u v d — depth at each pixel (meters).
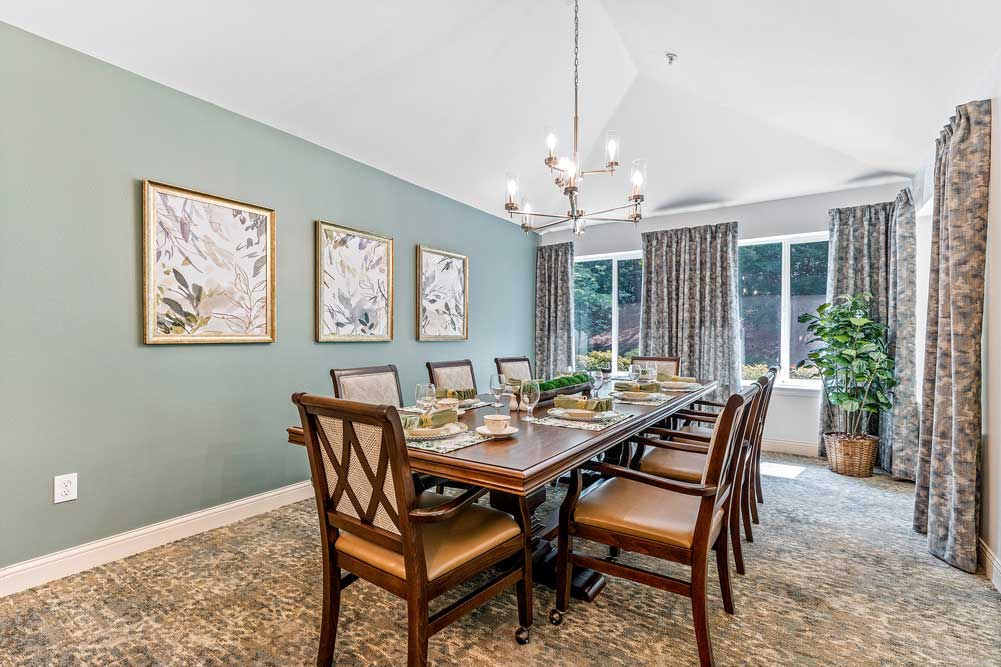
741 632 1.69
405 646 1.61
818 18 2.16
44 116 2.02
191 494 2.53
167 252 2.41
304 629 1.70
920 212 3.56
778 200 4.41
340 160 3.34
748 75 2.94
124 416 2.27
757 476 3.00
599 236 5.35
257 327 2.82
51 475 2.05
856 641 1.65
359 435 1.31
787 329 4.45
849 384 3.72
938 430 2.31
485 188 4.38
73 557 2.09
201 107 2.55
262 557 2.26
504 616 1.79
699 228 4.65
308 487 3.11
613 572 1.66
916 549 2.38
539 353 5.60
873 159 3.55
